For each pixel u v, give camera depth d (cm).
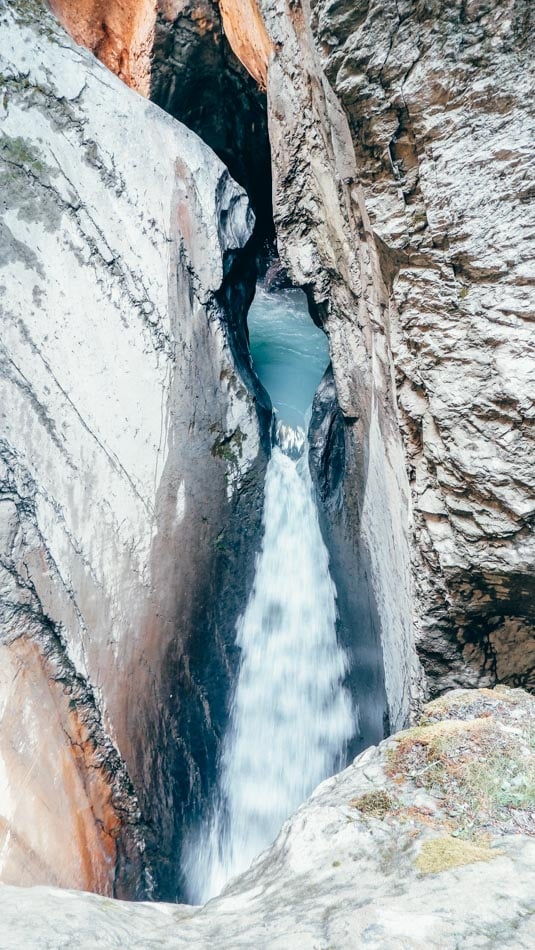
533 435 367
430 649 475
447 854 237
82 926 217
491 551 405
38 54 721
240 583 812
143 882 689
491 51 347
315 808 297
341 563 800
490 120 358
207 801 770
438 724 354
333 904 221
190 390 768
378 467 597
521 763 301
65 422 686
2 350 663
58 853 598
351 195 525
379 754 340
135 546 719
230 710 799
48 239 697
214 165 802
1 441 649
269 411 902
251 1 704
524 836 248
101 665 683
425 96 379
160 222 750
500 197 362
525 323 361
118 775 691
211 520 785
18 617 636
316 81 536
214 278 786
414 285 423
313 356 1249
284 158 682
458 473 409
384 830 268
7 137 693
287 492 881
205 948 209
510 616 449
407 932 191
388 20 377
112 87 750
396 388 462
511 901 205
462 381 396
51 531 666
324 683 840
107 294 719
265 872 290
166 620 740
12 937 199
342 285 652
